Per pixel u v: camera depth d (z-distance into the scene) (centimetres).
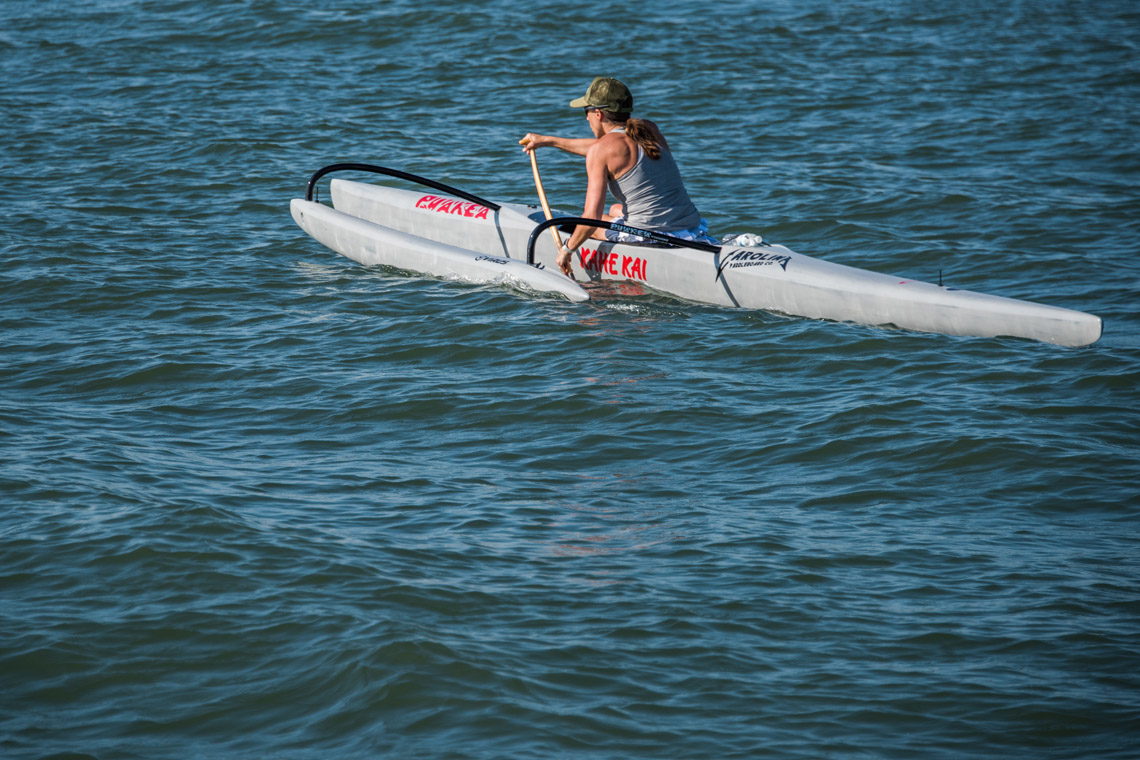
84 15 5994
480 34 5747
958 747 1288
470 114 4606
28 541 1644
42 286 2773
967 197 3625
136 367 2341
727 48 5675
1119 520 1778
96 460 1911
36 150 3972
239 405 2192
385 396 2231
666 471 1950
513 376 2328
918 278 2998
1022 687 1388
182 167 3866
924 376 2328
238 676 1387
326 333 2555
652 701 1353
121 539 1650
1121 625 1507
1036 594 1580
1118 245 3203
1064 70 5428
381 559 1630
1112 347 2458
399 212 3281
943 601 1565
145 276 2884
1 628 1460
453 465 1962
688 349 2481
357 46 5547
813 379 2327
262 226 3366
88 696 1354
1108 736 1302
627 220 2867
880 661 1437
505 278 2847
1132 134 4406
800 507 1828
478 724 1306
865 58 5600
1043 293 2847
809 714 1339
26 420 2077
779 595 1573
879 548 1700
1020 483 1894
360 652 1413
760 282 2728
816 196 3662
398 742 1279
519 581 1591
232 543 1652
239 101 4681
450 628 1470
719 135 4391
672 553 1680
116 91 4769
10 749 1265
